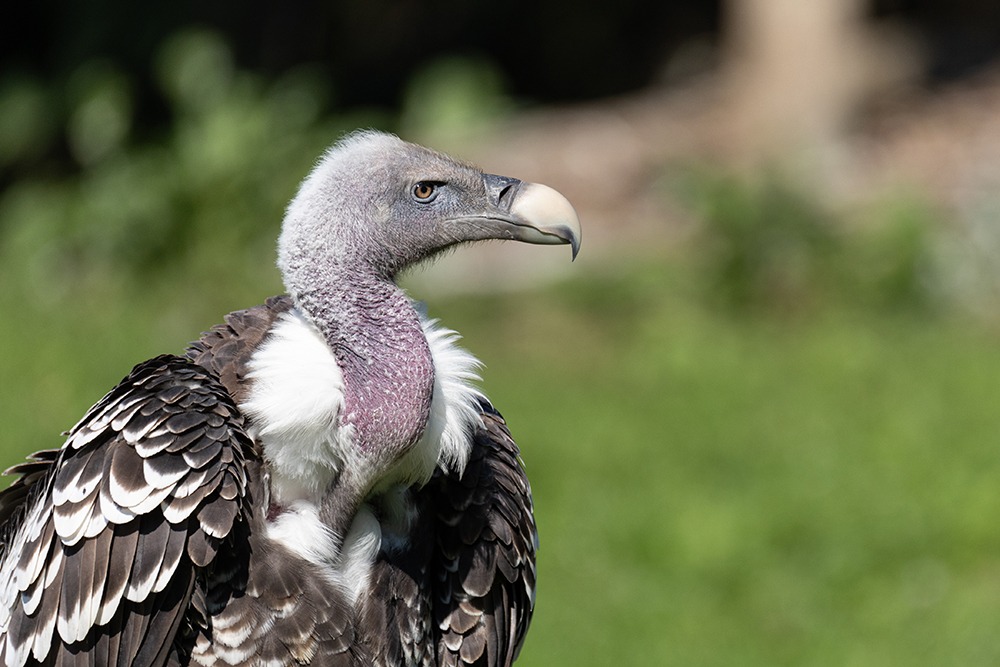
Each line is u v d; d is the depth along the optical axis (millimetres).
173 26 23672
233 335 6328
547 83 29875
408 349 5949
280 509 5949
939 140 22156
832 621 10078
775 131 21625
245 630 5816
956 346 15742
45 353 13594
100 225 17188
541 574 10547
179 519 5617
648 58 29766
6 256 17672
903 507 11305
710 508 11180
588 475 12109
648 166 21594
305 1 27484
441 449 6066
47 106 22156
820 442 12680
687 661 9430
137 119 23266
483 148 22188
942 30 27703
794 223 17797
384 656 6066
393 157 6145
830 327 16359
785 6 21656
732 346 15617
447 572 6391
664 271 17797
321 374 5902
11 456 11305
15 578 5938
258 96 19047
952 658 9570
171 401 5781
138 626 5691
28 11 25531
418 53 29172
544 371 15367
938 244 18078
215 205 17016
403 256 6180
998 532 11000
